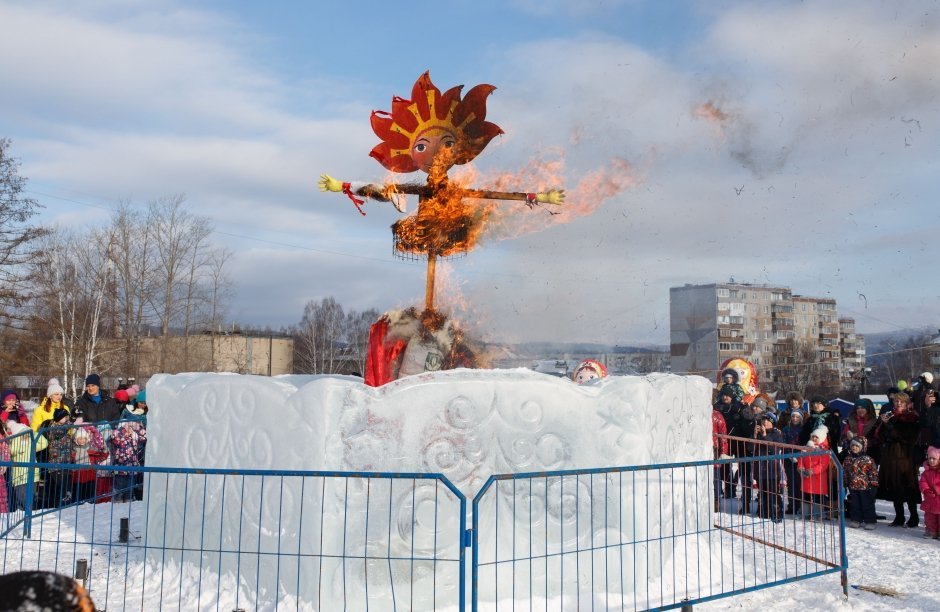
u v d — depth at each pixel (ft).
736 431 39.58
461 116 27.40
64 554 26.84
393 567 19.74
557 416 21.50
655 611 18.74
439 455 20.22
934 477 30.91
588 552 21.66
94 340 124.88
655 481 23.31
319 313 186.09
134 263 140.77
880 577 24.49
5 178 120.88
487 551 20.51
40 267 125.18
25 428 36.83
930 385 34.88
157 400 25.44
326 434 19.81
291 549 20.10
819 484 34.09
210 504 22.62
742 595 22.21
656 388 24.36
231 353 170.91
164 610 20.25
